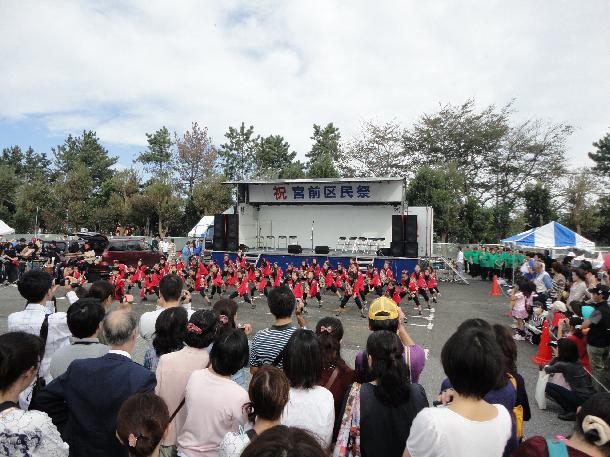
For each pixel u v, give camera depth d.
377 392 2.79
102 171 59.38
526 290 10.95
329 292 18.64
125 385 2.67
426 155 43.78
